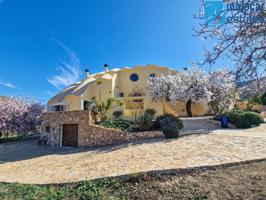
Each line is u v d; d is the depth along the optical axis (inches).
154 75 1202.0
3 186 289.7
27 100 995.9
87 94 1029.8
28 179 320.2
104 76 1132.5
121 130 595.5
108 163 355.3
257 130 591.5
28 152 608.7
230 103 891.4
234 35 157.1
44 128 772.0
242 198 193.3
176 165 279.4
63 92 1141.1
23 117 927.0
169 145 434.0
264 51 151.2
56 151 596.1
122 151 438.3
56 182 282.5
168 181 241.4
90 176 288.2
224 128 661.3
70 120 666.2
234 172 244.7
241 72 155.8
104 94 1084.5
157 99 1053.8
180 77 1016.2
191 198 204.8
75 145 649.6
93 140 608.4
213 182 226.2
